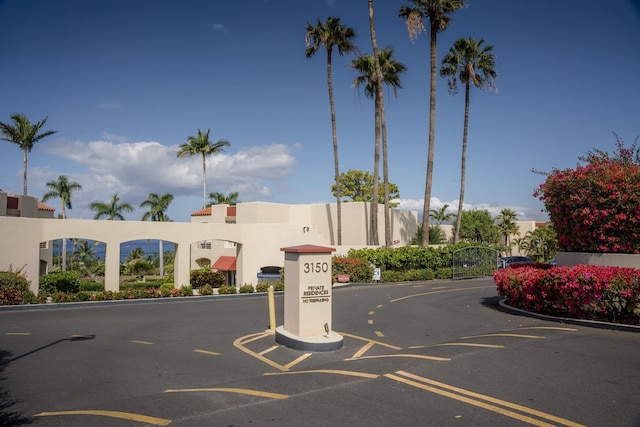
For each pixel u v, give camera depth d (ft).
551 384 23.47
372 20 110.83
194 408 21.03
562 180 49.47
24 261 72.69
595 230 47.01
